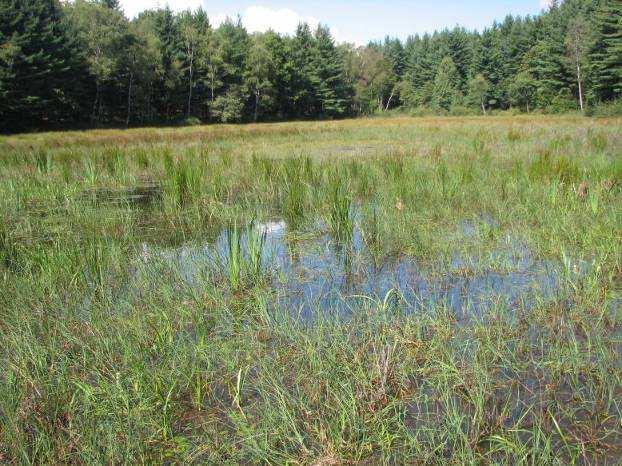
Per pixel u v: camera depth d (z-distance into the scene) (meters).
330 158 11.52
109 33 39.06
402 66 85.31
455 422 2.65
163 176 11.09
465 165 9.40
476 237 6.02
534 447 2.44
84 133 27.55
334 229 6.55
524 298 4.30
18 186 8.98
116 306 4.25
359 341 3.61
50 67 34.84
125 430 2.73
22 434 2.67
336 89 60.62
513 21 74.44
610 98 42.84
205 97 49.34
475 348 3.49
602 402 2.90
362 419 2.75
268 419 2.79
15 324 3.97
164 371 3.26
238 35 54.94
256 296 4.25
